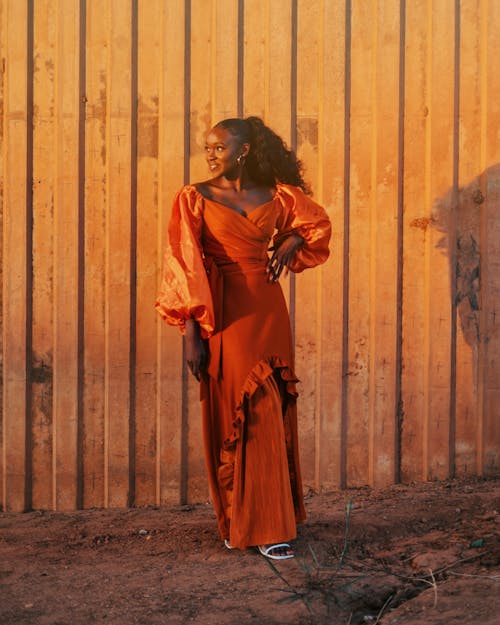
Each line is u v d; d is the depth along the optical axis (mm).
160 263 5125
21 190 5129
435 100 5059
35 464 5211
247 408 3971
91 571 3945
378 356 5102
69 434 5164
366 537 4230
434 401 5098
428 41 5074
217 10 5066
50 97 5141
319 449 5113
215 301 4004
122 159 5105
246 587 3668
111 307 5125
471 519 4418
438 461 5109
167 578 3809
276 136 4152
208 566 3932
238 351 3959
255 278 4027
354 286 5121
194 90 5117
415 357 5121
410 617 3279
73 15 5086
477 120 5082
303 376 5133
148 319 5141
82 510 5176
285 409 4156
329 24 5070
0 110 5148
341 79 5074
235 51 5074
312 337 5133
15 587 3777
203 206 4004
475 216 5082
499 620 3148
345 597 3547
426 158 5086
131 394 5152
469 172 5082
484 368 5078
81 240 5141
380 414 5109
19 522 4949
